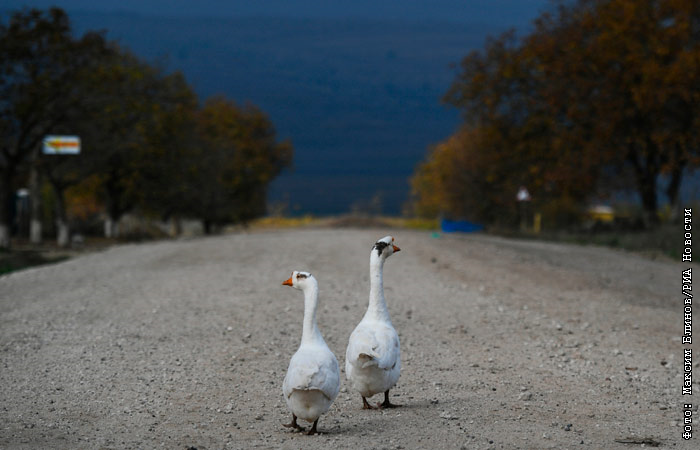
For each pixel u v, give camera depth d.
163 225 106.75
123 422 14.66
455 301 30.39
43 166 76.81
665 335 25.55
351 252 46.47
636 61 64.62
